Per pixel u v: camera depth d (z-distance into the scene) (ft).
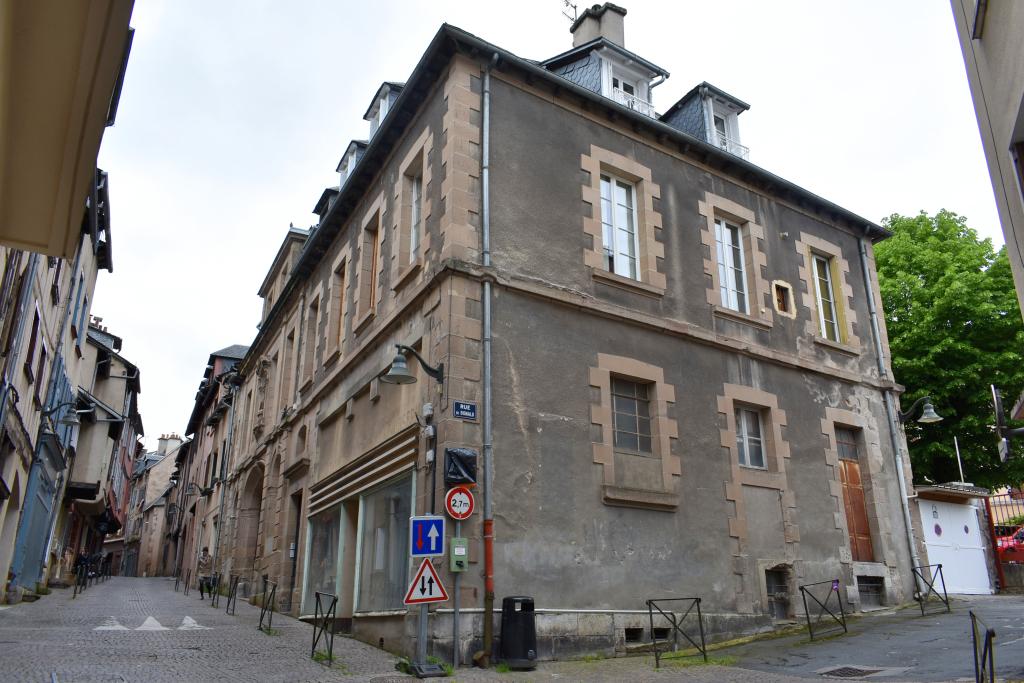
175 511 154.81
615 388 39.24
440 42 38.50
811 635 35.37
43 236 19.30
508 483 32.86
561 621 32.14
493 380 34.09
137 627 39.86
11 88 15.01
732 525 39.86
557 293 37.60
